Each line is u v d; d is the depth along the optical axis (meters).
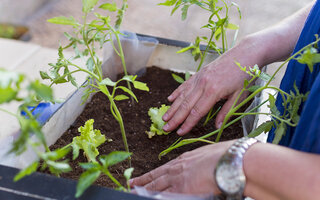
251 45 0.80
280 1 1.96
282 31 0.82
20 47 1.69
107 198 0.46
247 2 1.79
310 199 0.43
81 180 0.43
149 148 0.81
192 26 1.79
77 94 0.83
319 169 0.44
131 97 0.96
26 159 0.64
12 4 2.02
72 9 2.05
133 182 0.63
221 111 0.82
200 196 0.47
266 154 0.49
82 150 0.75
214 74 0.78
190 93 0.80
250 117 0.84
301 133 0.54
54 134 0.76
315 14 0.69
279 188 0.46
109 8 0.67
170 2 0.77
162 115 0.84
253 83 0.84
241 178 0.49
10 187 0.47
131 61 1.03
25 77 0.36
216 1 0.78
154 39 1.02
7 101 0.42
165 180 0.58
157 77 1.05
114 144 0.80
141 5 2.03
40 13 1.99
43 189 0.47
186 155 0.59
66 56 1.23
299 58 0.51
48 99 0.63
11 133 0.71
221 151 0.52
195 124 0.81
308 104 0.53
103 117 0.88
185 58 1.04
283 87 0.76
